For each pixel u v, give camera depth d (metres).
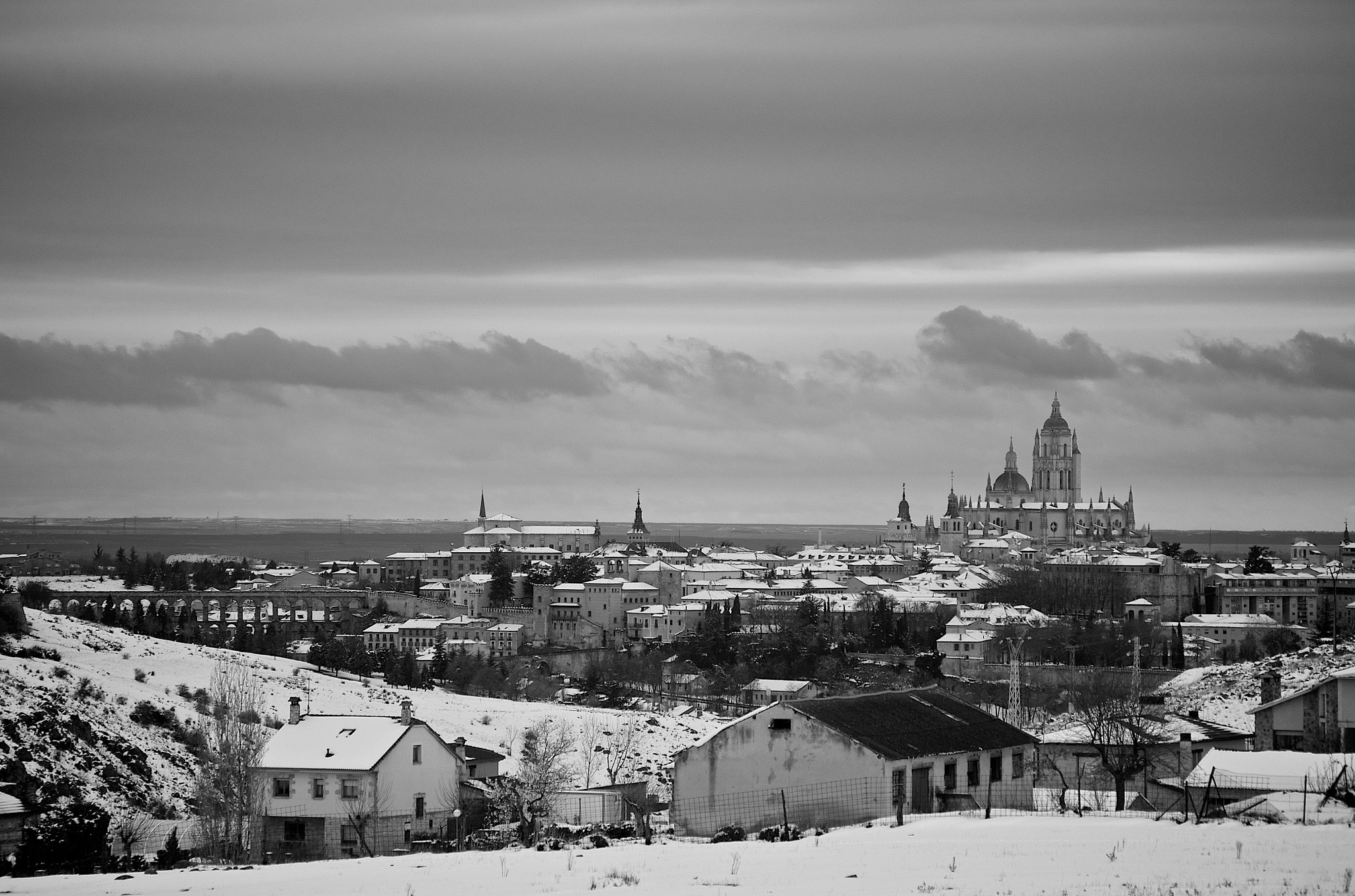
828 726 119.25
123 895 95.25
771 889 85.75
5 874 123.81
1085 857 92.19
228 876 102.75
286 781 147.62
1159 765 146.00
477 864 102.25
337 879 97.56
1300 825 103.75
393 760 150.12
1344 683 147.38
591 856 103.50
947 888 84.19
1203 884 83.00
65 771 177.62
